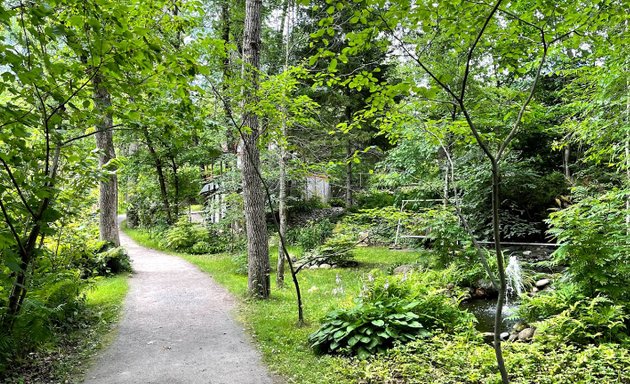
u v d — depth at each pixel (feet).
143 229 68.69
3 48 9.03
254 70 18.84
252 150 24.84
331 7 10.30
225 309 22.84
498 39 11.82
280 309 22.20
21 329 13.26
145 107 12.95
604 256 15.34
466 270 26.89
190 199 65.00
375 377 12.98
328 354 15.47
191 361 15.28
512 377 12.17
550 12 9.80
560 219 17.62
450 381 12.21
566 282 17.42
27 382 13.04
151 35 10.89
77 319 19.45
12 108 10.73
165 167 60.70
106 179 15.83
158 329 19.29
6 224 12.87
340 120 55.36
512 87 33.22
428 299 17.52
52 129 12.48
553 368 12.26
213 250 49.14
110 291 26.76
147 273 34.63
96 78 11.83
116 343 17.29
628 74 17.35
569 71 21.15
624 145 20.52
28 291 15.24
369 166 55.42
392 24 10.10
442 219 27.91
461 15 10.44
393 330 15.37
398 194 40.86
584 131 21.13
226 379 13.62
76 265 24.73
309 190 66.64
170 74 11.30
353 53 11.09
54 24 9.97
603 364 12.34
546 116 29.43
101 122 13.87
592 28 11.00
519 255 34.65
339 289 24.77
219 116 24.66
